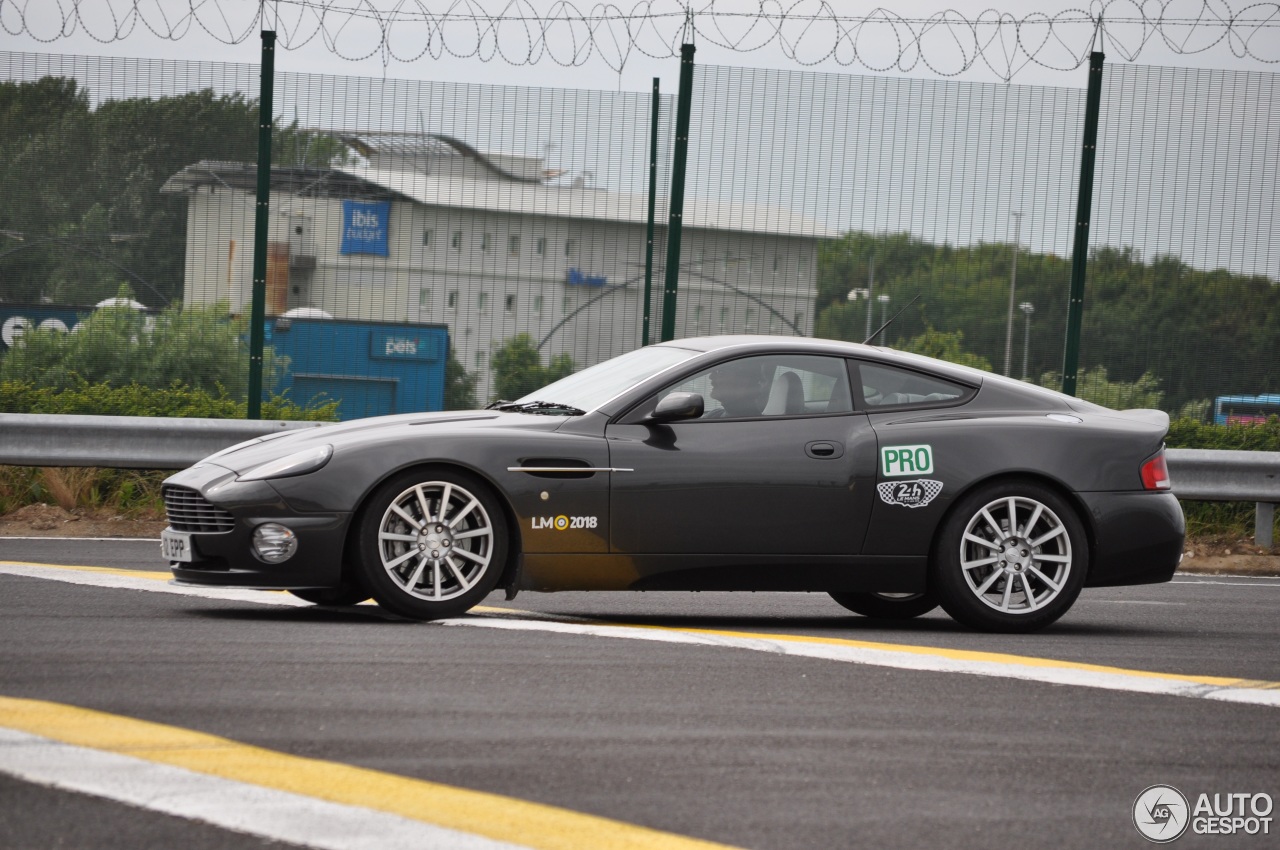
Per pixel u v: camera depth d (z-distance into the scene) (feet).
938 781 45.39
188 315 141.49
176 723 48.70
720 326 143.23
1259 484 133.28
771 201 143.02
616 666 62.59
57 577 88.69
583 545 76.23
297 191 140.67
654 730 50.60
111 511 129.59
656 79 141.49
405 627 71.87
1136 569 82.74
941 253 144.25
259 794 40.70
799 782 44.52
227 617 74.38
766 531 78.38
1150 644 77.61
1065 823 41.57
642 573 77.20
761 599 96.99
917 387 83.15
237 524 73.10
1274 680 65.92
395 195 141.38
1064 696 59.77
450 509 75.92
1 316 140.36
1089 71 143.54
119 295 141.08
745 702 55.98
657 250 142.82
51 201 140.67
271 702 52.60
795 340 83.05
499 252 142.31
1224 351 145.69
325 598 82.99
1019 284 144.66
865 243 143.74
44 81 140.26
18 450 122.83
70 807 38.88
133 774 42.19
